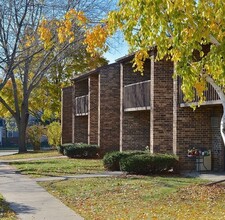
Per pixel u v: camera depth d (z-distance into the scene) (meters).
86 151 30.53
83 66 48.75
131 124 26.75
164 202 12.98
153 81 21.83
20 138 41.53
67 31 13.55
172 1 8.55
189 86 9.99
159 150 21.81
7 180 18.97
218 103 17.42
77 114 36.84
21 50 26.67
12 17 25.92
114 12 10.10
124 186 16.23
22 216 11.22
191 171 20.36
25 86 40.38
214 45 9.44
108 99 30.45
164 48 9.97
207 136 20.70
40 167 24.45
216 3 8.55
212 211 11.41
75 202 13.45
